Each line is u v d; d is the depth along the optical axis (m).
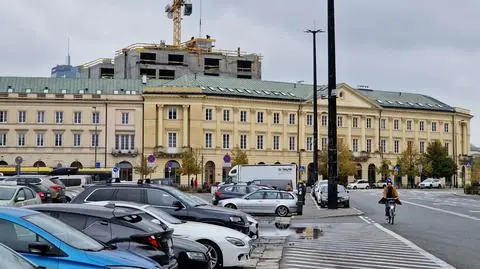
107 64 122.06
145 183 18.98
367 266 16.12
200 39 130.25
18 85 94.38
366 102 112.88
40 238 9.31
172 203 17.62
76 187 48.00
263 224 30.12
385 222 30.94
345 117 111.00
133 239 11.01
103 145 92.06
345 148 105.56
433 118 121.19
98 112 92.38
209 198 56.62
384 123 115.62
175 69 119.94
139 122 93.31
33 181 36.19
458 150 124.69
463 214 36.34
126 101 92.81
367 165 112.56
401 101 119.88
